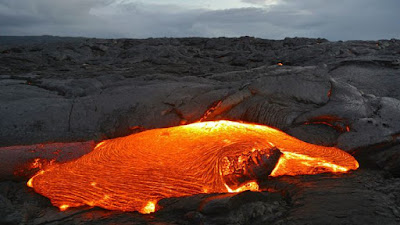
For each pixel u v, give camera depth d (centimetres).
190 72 1509
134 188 472
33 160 568
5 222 399
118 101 773
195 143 535
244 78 1038
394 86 840
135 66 1847
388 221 360
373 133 603
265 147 530
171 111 744
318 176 516
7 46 2638
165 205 434
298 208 402
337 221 363
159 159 510
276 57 1941
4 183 545
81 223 397
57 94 941
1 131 700
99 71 1559
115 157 529
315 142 633
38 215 432
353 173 530
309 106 686
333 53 1719
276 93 709
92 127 734
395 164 573
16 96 863
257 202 411
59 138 704
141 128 732
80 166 526
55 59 2194
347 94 688
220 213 384
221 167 494
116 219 407
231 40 2695
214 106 734
